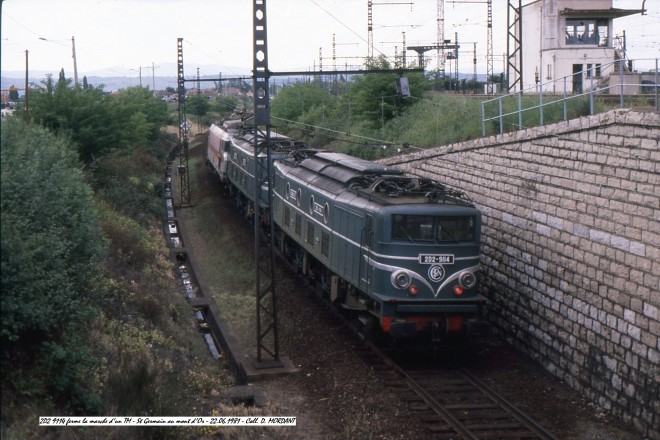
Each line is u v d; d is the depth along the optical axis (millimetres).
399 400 12734
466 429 11391
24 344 10070
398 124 33719
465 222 14875
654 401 11266
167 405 10906
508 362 15234
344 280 17234
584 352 13273
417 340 15680
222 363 16156
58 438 8938
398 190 15570
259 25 14336
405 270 14508
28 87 27109
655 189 11367
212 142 42875
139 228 24781
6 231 9344
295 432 11734
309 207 19875
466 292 14828
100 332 12969
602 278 12734
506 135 16266
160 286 19766
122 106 32156
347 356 15242
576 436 11406
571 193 13742
